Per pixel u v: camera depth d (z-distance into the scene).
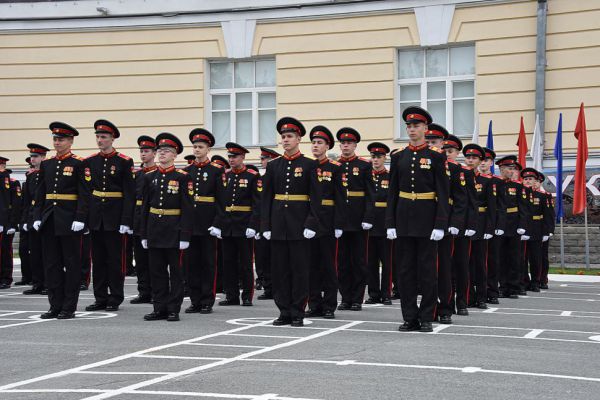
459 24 19.28
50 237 10.74
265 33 20.88
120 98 21.67
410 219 9.46
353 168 12.30
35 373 7.10
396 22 19.80
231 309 11.98
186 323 10.22
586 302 13.14
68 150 10.91
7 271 15.54
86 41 21.78
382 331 9.48
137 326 9.91
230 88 21.44
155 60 21.52
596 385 6.51
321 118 20.42
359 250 12.15
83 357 7.80
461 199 10.10
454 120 19.69
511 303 13.08
